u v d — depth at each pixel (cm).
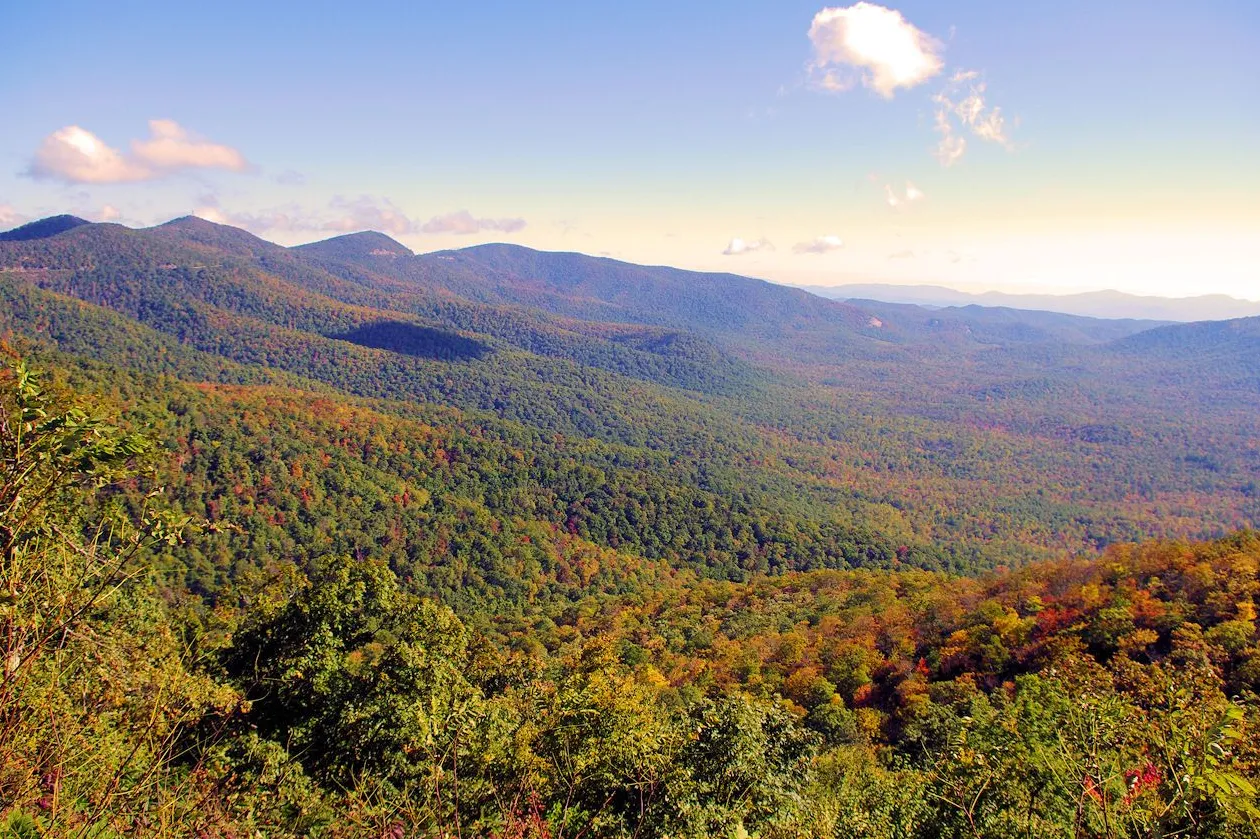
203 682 686
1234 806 313
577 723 1007
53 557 325
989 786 673
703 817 861
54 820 325
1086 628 2545
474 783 898
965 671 2694
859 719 2494
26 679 321
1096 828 379
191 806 471
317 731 1163
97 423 319
